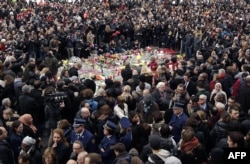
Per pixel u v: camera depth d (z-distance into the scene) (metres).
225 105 13.88
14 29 31.17
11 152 10.89
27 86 14.52
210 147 11.26
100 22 34.56
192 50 31.62
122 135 11.38
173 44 34.94
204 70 18.28
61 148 10.72
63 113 14.51
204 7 46.59
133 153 10.09
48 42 28.25
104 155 11.00
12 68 19.17
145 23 35.59
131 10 44.44
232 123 10.95
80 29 33.41
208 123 12.16
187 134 9.99
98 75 25.23
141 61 29.06
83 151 9.77
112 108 13.66
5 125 12.40
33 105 14.27
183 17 39.62
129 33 34.97
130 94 14.62
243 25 36.56
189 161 9.63
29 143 10.54
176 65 21.12
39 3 44.22
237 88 15.52
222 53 23.59
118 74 25.45
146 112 13.30
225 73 17.03
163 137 10.65
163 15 40.75
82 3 46.00
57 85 15.29
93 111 13.51
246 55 20.52
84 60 30.19
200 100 13.52
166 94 15.22
